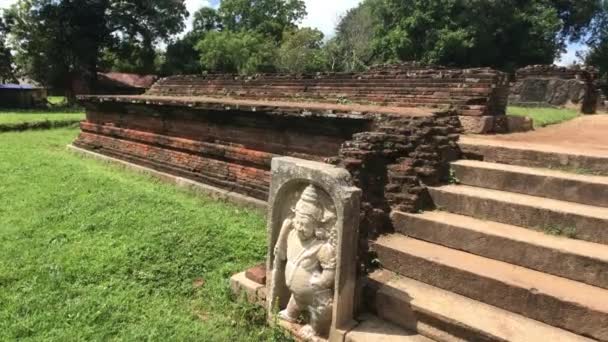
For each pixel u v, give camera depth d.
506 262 3.75
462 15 24.91
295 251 3.59
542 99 13.37
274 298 3.83
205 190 7.62
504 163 5.12
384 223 4.42
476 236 3.90
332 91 9.25
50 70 30.56
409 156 4.82
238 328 3.75
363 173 4.33
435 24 25.20
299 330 3.58
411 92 7.68
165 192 7.58
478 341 3.12
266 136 6.90
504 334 3.03
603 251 3.46
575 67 13.33
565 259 3.46
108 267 4.67
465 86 7.03
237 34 35.47
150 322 3.78
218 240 5.31
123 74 38.91
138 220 5.91
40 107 28.39
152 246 5.10
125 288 4.34
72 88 31.92
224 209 6.70
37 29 29.28
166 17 33.28
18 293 4.18
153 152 9.39
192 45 37.66
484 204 4.28
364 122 5.41
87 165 9.81
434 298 3.52
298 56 32.34
